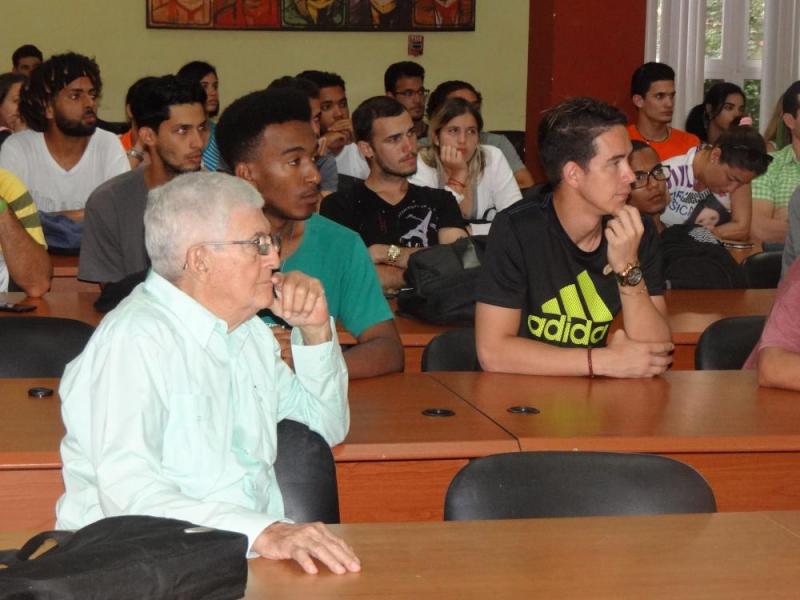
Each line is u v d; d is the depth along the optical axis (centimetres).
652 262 259
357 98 723
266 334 177
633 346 243
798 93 495
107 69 695
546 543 148
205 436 161
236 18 700
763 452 205
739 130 472
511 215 251
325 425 189
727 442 202
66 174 449
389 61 721
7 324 247
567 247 249
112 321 160
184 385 160
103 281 343
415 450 196
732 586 135
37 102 438
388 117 390
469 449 197
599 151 237
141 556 118
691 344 310
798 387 235
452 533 152
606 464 171
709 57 725
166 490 148
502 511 167
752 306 342
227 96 710
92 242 344
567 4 611
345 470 198
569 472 171
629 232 242
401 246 395
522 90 734
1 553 129
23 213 349
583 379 245
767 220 494
